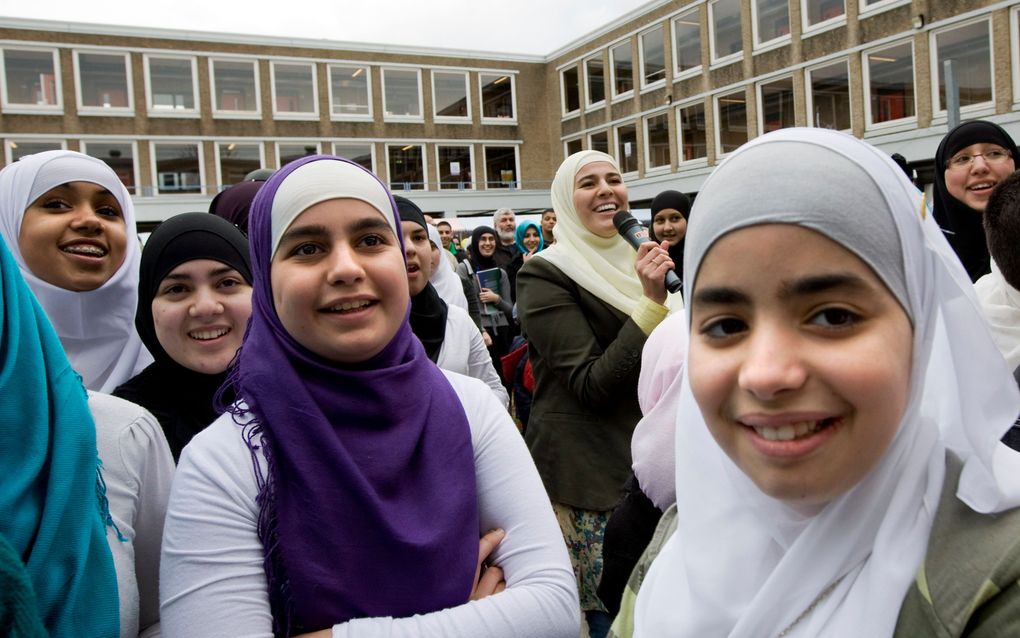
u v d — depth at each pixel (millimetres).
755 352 757
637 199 23172
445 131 26000
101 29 21625
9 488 1101
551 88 27172
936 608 715
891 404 738
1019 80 13867
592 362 2211
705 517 983
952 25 14805
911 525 783
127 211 2287
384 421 1295
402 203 2812
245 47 23297
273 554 1173
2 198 2053
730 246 774
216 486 1206
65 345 2102
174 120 22625
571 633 1255
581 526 2227
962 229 2771
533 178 27250
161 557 1213
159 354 1894
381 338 1298
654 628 1019
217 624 1121
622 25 23516
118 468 1370
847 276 731
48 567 1114
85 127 21594
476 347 2916
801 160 758
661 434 1505
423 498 1276
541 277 2418
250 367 1294
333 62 24312
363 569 1182
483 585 1311
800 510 847
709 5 20281
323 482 1198
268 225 1318
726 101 20266
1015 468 767
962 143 2725
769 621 830
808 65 17719
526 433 2471
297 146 24109
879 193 761
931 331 827
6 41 20703
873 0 16328
